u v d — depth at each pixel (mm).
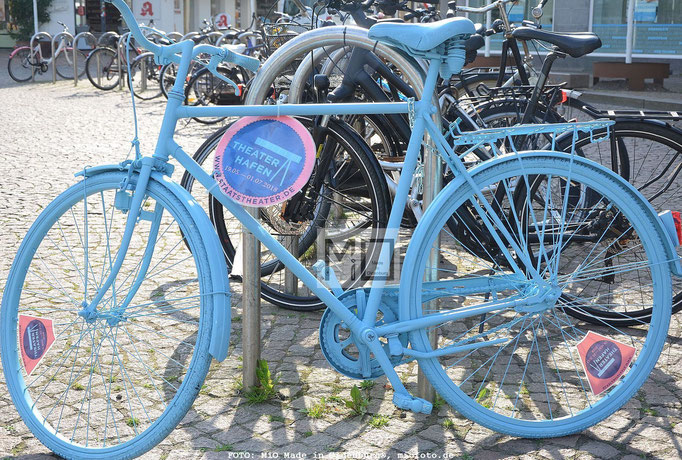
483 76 5355
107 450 2426
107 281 2490
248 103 2715
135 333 3461
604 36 14438
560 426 2555
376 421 2682
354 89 3439
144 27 2785
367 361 2527
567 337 3336
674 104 11469
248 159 2441
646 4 13836
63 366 3121
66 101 13156
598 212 3248
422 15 4629
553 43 3684
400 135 3656
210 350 2283
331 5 3422
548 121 4051
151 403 2842
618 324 3381
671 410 2756
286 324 3609
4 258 4582
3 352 2604
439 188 2615
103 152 8164
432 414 2744
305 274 2484
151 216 2451
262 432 2631
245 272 2818
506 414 2746
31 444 2582
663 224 2555
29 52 17016
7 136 9188
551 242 3217
